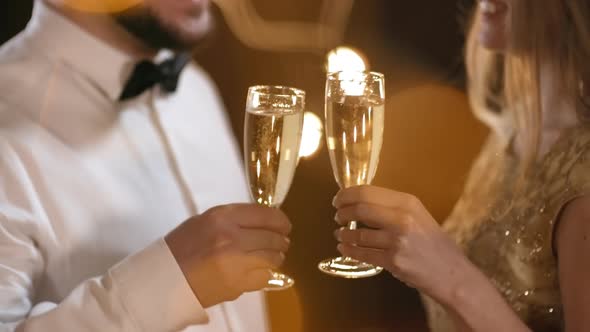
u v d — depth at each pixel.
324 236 2.41
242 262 1.05
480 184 1.36
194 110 1.43
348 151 1.05
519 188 1.22
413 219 1.02
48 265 1.19
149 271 1.06
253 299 1.40
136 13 1.24
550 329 1.18
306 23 2.22
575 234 1.11
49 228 1.19
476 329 1.04
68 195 1.21
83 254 1.21
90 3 1.25
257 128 1.04
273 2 2.21
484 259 1.25
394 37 2.24
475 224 1.30
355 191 1.03
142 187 1.28
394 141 2.28
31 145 1.20
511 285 1.21
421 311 2.43
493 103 1.44
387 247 1.03
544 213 1.15
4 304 1.11
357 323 2.43
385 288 2.44
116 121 1.29
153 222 1.29
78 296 1.08
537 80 1.21
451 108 2.25
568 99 1.20
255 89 1.04
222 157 1.45
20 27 1.96
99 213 1.23
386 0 2.22
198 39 1.29
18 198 1.17
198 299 1.06
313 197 2.40
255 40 2.22
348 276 1.07
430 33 2.23
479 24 1.34
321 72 2.23
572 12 1.19
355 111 1.04
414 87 2.26
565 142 1.17
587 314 1.08
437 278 1.03
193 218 1.08
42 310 1.13
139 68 1.28
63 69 1.27
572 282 1.10
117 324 1.06
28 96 1.24
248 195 1.49
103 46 1.28
